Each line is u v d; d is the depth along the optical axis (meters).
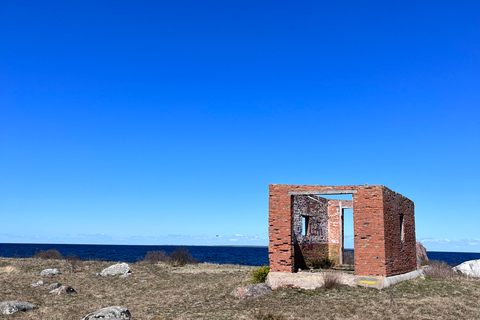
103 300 17.19
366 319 12.17
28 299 16.67
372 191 17.72
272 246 18.69
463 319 12.10
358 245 17.73
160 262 35.69
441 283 18.47
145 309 15.03
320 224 25.30
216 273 27.36
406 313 12.80
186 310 14.66
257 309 13.95
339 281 17.27
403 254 19.97
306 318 12.49
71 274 25.77
